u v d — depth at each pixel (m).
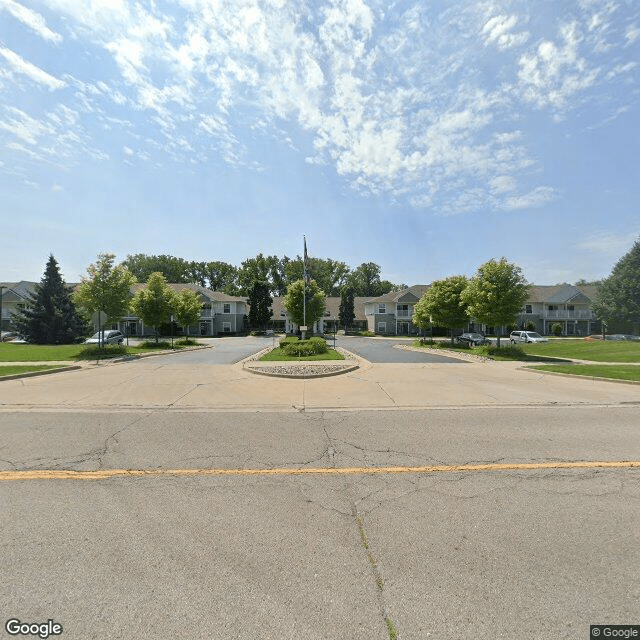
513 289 22.73
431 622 2.32
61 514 3.65
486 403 9.35
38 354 21.34
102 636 2.21
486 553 3.02
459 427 7.04
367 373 15.09
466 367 17.58
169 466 4.96
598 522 3.52
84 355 20.88
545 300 59.06
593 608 2.44
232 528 3.41
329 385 12.09
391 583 2.67
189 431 6.73
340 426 7.11
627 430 6.83
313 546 3.12
